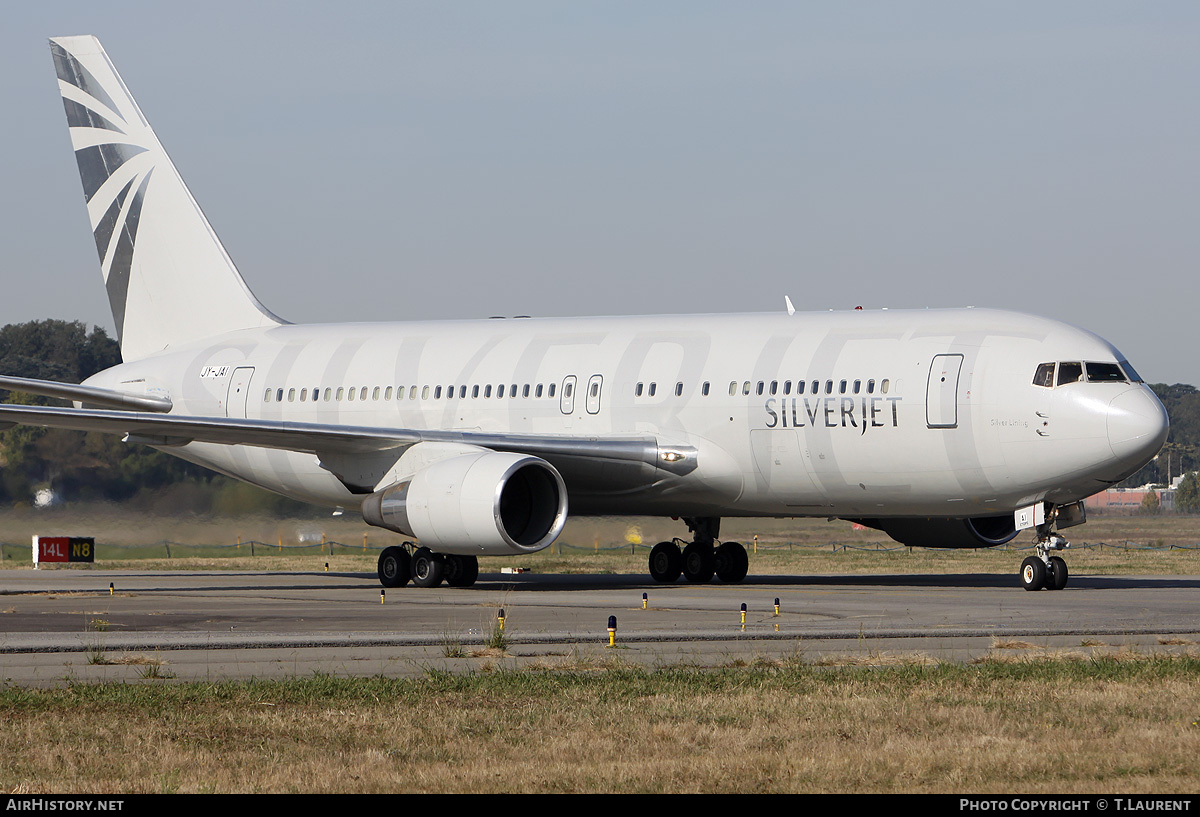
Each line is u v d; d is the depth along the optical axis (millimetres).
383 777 34062
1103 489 95375
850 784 33531
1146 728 40344
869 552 179375
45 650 59219
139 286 136875
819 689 47562
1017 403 93625
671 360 107625
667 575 116875
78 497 162750
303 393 124062
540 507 103000
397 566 105875
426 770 34938
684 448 105062
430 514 98938
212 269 134250
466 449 102562
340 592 99000
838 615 76312
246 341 130375
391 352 121750
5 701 44062
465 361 117250
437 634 65000
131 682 49531
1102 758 36000
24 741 38406
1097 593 94312
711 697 45844
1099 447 91500
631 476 106500
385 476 106625
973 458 95562
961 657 57500
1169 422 92938
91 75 137750
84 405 128125
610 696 45875
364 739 38875
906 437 97125
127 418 98500
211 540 163250
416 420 117938
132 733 39469
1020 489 95562
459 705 44375
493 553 98125
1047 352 94375
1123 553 181375
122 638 62875
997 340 96375
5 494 161750
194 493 163875
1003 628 68000
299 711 43125
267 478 130000
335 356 124250
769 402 101938
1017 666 53062
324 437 102938
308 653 58781
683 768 35000
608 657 56281
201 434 102625
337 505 127938
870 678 49938
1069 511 101750
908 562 152250
